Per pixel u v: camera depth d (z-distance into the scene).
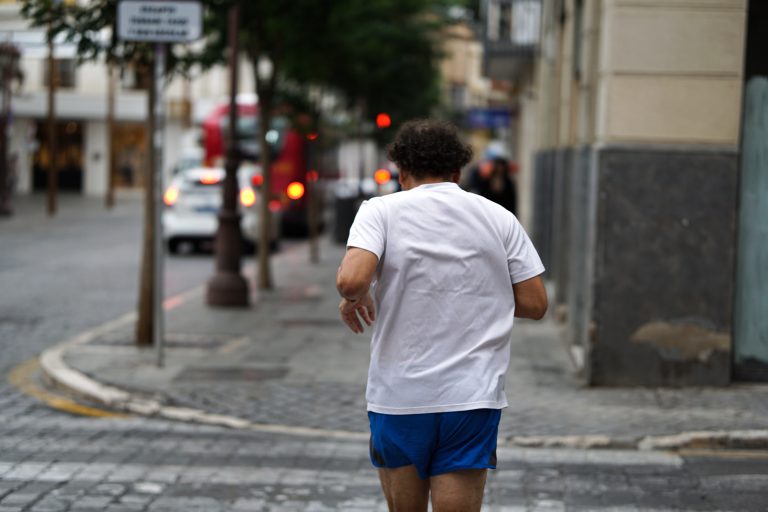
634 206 12.66
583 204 15.21
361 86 34.31
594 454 10.12
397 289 5.20
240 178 33.97
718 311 12.68
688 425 10.81
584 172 15.23
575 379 13.32
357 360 14.61
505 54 34.25
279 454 10.02
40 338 17.06
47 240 36.28
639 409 11.62
